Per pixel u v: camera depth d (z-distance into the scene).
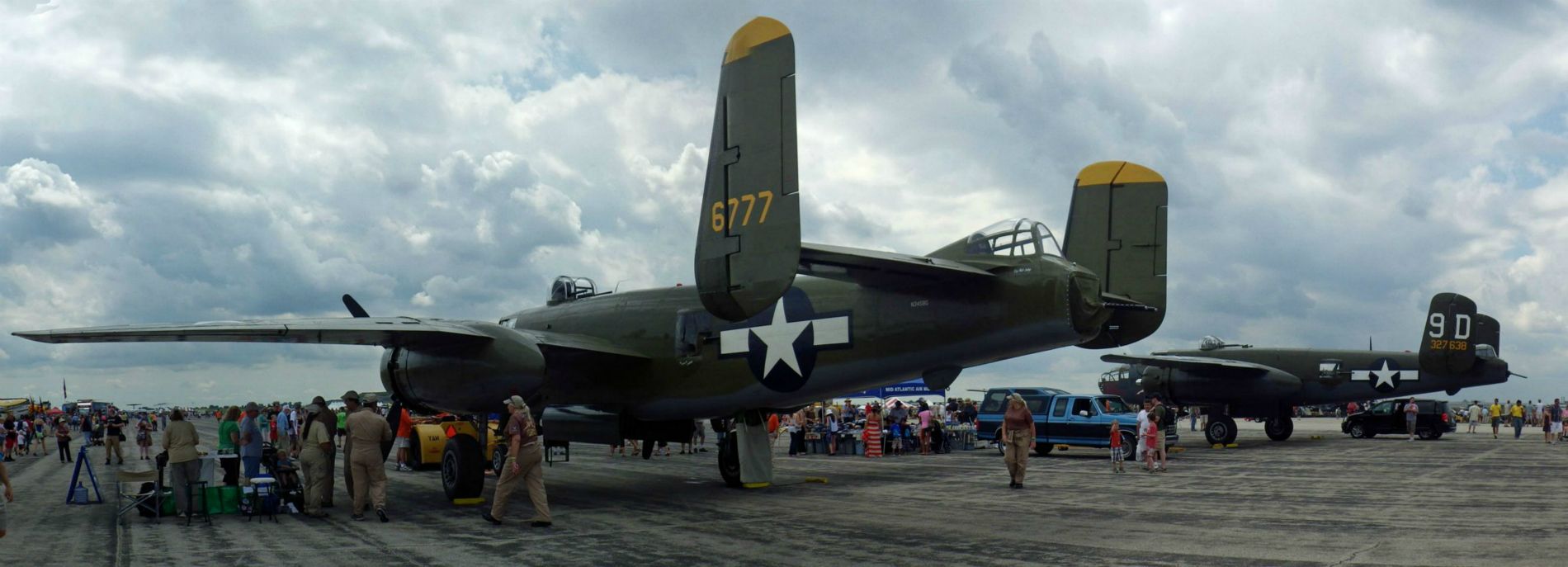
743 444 16.55
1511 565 8.69
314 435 12.94
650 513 13.02
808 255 10.90
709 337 15.18
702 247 10.74
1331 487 16.33
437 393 14.06
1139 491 15.83
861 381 13.78
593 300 17.19
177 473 12.90
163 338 12.32
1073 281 11.72
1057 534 10.84
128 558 9.59
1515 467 20.66
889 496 15.17
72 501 15.02
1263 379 30.94
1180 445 32.22
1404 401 35.94
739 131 10.50
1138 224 19.94
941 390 13.72
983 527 11.45
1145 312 18.84
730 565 8.97
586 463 23.48
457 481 14.08
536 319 18.02
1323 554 9.33
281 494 13.28
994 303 12.25
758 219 10.17
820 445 28.22
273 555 9.73
